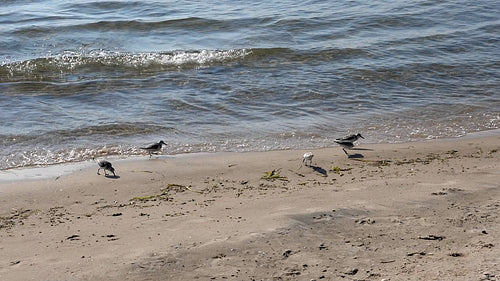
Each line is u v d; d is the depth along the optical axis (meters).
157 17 33.00
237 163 14.91
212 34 29.67
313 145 16.52
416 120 18.72
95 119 18.25
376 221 10.24
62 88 21.22
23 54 26.67
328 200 11.58
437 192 11.87
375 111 19.48
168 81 22.11
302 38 28.52
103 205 12.09
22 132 17.00
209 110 19.22
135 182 13.57
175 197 12.45
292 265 8.55
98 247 9.40
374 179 13.32
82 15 33.81
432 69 23.89
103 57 24.95
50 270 8.50
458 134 17.52
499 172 13.55
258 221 10.34
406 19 31.34
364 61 24.64
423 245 9.19
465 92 21.53
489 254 8.66
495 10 32.97
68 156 15.40
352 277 8.14
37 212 11.68
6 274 8.39
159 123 18.03
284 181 13.49
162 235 9.84
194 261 8.69
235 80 22.22
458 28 29.78
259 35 29.14
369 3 34.84
